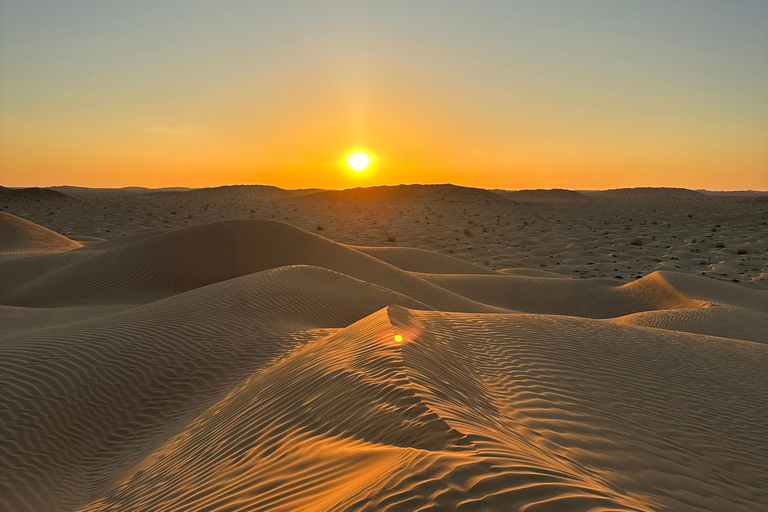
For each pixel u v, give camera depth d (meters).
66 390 10.16
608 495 3.13
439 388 6.19
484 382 8.05
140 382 10.82
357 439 4.92
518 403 7.08
